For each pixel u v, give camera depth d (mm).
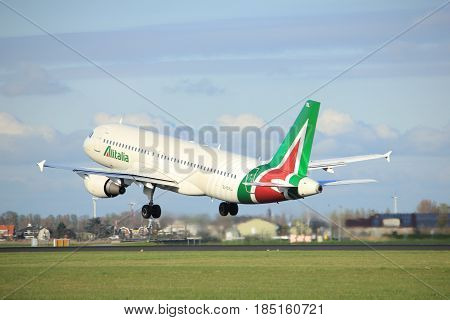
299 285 56906
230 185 83188
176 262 70750
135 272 63656
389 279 59344
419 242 90750
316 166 89312
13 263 71938
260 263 69188
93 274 62875
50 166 88375
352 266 66688
